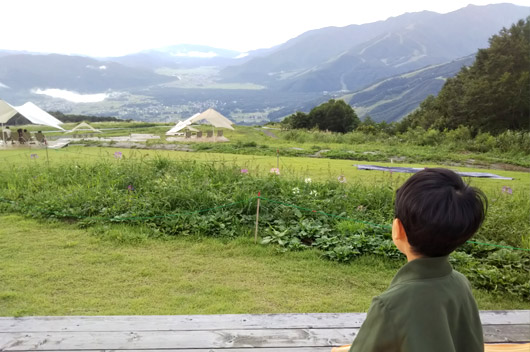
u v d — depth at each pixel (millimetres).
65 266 4500
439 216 971
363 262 4914
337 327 2662
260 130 44438
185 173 8359
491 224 6000
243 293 3980
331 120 66062
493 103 37750
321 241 5398
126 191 7254
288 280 4355
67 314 3449
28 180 7895
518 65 38750
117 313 3490
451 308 1029
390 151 22031
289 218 6184
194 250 5102
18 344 2379
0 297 3709
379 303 1047
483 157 20234
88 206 6398
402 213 1058
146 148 22312
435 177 1053
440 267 1047
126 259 4738
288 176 9008
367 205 7156
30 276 4227
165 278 4281
